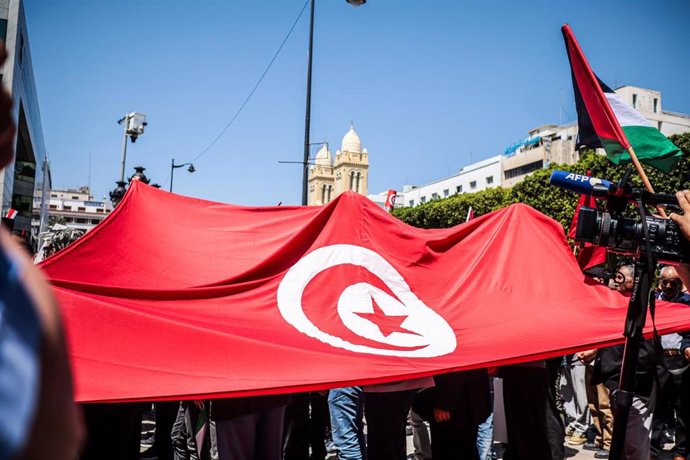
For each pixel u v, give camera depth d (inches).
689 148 575.2
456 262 184.7
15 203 1626.5
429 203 1159.6
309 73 732.7
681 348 227.5
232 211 200.5
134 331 137.0
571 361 321.4
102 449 177.6
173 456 260.4
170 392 129.8
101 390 127.6
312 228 183.8
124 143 764.0
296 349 143.5
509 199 902.4
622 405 109.3
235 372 136.1
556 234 185.3
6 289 31.0
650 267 105.6
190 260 186.4
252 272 174.9
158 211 196.5
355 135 4635.8
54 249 283.9
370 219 187.5
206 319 154.9
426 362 149.4
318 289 174.2
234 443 161.3
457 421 207.3
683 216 103.6
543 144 2539.4
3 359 29.1
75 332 133.6
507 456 199.9
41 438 30.1
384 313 170.1
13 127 34.6
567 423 364.2
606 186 111.3
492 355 153.5
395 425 175.8
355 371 142.4
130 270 182.7
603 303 170.6
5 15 1004.6
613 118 174.1
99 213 5014.8
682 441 244.8
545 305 171.9
